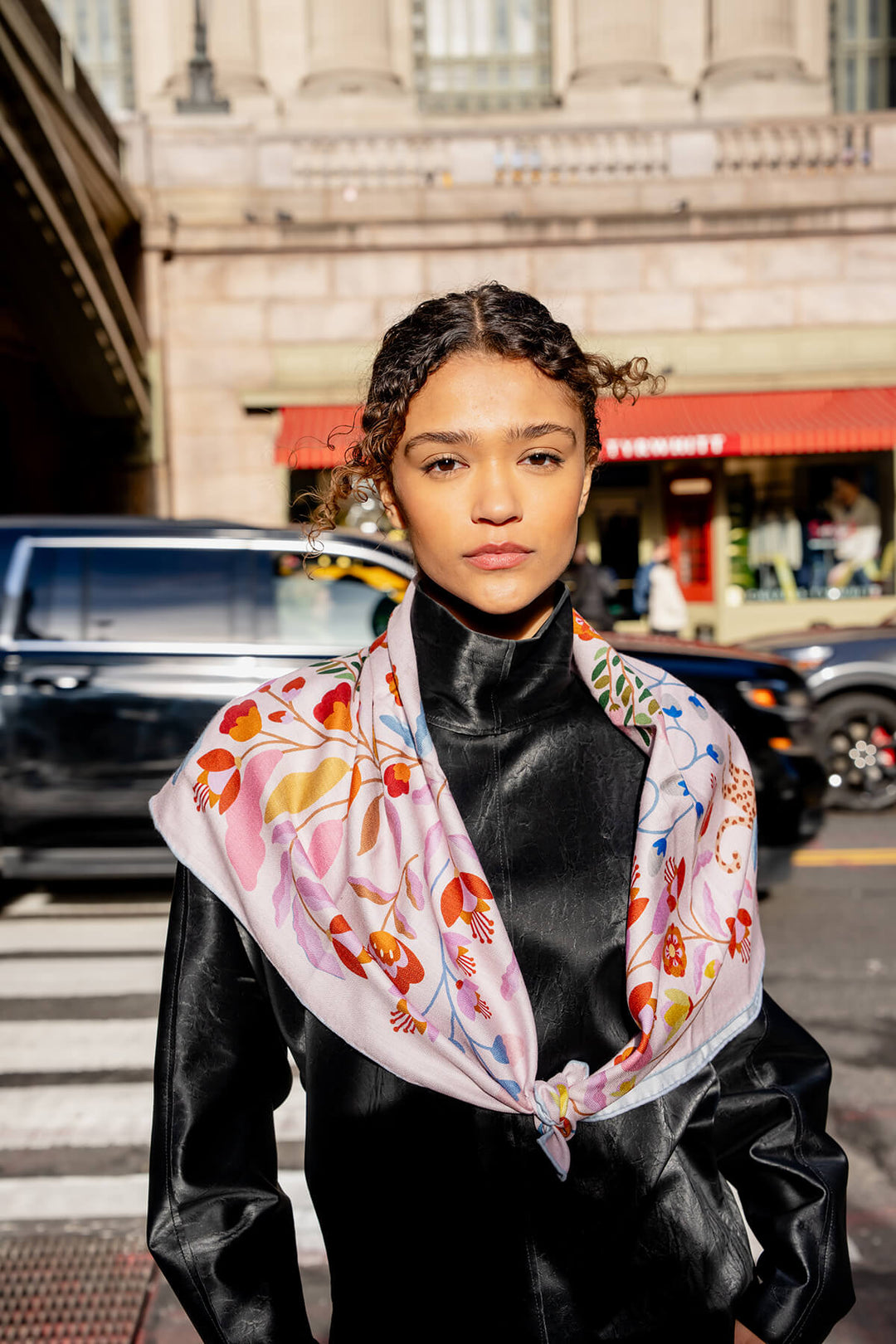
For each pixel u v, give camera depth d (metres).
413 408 0.90
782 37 14.77
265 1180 0.91
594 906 0.94
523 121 15.05
